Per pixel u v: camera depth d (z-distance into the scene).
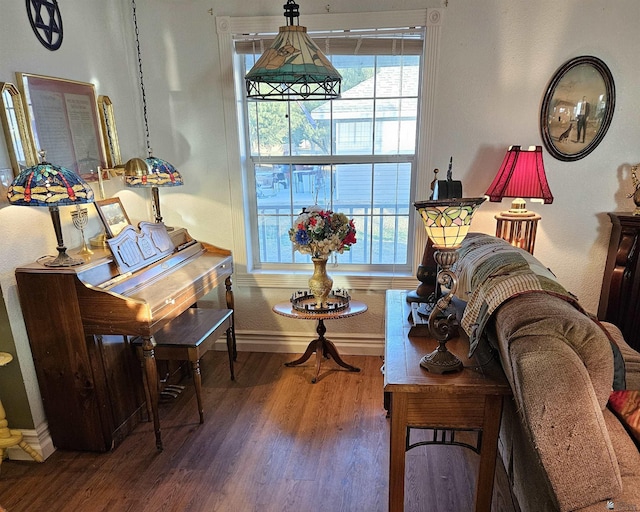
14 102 1.91
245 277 3.08
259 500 1.83
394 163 2.89
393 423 1.42
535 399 1.05
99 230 2.43
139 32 2.74
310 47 2.00
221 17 2.65
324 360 3.06
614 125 2.52
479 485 1.47
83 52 2.37
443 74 2.58
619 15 2.37
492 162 2.68
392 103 2.78
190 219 3.04
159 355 2.27
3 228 1.89
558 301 1.25
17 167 1.93
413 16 2.52
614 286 2.56
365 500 1.83
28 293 1.96
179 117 2.87
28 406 2.05
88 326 1.97
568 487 1.04
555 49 2.46
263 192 3.06
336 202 3.01
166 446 2.19
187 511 1.78
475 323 1.43
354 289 3.01
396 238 3.01
